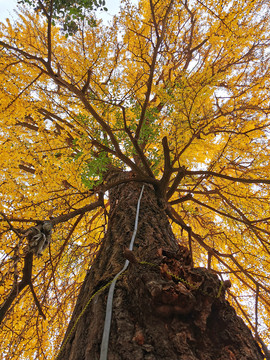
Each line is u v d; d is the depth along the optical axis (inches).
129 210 75.7
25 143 93.1
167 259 40.3
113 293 40.4
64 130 104.6
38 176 93.4
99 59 100.4
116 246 58.1
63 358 36.9
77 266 112.9
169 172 91.8
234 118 108.3
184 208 140.9
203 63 131.0
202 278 35.5
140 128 86.2
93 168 79.4
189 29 142.3
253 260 117.0
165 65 137.6
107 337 31.6
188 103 93.3
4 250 78.9
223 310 34.4
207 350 30.7
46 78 110.2
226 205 120.0
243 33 107.9
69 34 105.0
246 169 120.8
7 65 92.4
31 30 113.8
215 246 154.9
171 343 30.5
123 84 110.7
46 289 101.6
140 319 33.9
